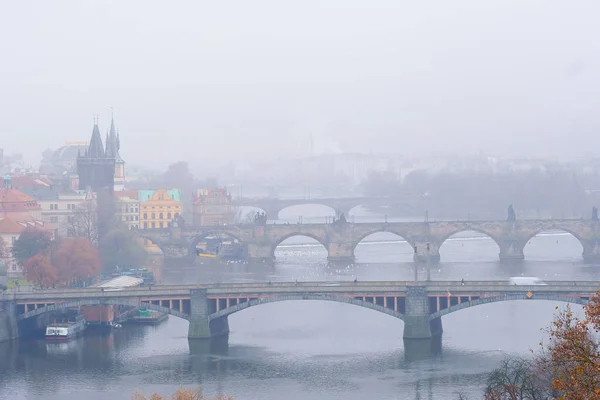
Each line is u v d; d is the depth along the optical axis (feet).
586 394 593.01
